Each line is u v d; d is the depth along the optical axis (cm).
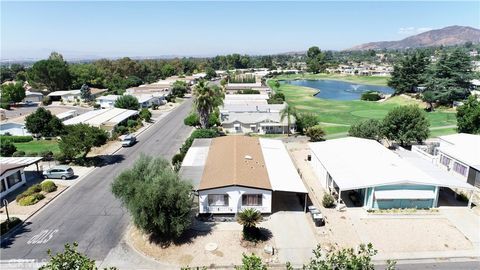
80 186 4441
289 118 7294
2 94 11194
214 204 3556
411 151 5466
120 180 3194
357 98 13675
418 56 12619
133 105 9394
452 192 4162
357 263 1456
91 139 5172
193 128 7838
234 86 15025
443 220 3497
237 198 3544
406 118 5659
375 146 4888
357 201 3841
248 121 7556
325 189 4322
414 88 12750
